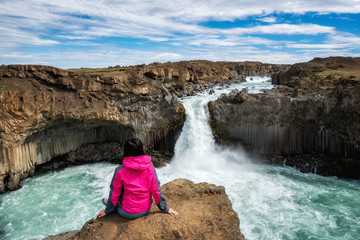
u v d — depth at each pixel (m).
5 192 20.52
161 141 27.41
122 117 25.34
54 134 24.36
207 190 7.43
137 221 5.80
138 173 5.73
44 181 22.53
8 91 20.14
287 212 17.16
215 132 27.42
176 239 5.39
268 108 25.84
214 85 43.88
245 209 17.56
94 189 21.02
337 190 20.39
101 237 5.41
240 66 61.62
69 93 24.38
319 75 36.56
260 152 26.64
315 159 24.73
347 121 22.84
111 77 25.97
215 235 5.57
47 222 16.52
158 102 27.56
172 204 6.76
